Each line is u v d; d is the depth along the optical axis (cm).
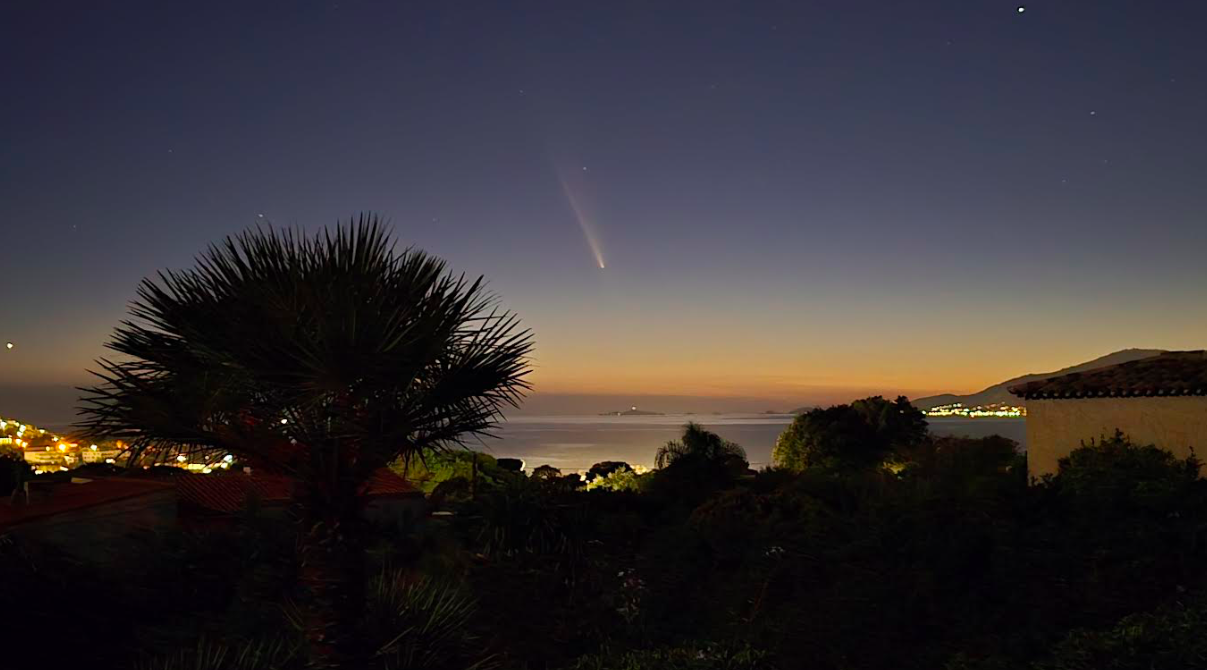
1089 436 2011
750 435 17450
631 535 1209
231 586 737
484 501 1150
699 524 1315
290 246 410
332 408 382
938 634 860
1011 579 948
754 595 955
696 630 889
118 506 1152
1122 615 877
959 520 1168
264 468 407
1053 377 2186
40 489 1210
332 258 408
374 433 388
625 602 921
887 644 825
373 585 526
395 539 897
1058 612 873
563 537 1036
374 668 404
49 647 623
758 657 717
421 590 526
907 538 1113
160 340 395
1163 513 1517
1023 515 1362
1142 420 1916
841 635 841
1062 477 1817
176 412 388
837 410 3903
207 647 574
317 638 390
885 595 912
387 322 375
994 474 2308
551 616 827
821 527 1221
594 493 1884
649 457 9781
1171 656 659
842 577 991
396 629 458
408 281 412
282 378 369
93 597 686
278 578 626
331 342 359
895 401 3875
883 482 2009
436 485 2344
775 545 1116
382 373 377
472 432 421
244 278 396
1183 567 982
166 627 672
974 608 885
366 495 407
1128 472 1664
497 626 754
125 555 872
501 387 424
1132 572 970
